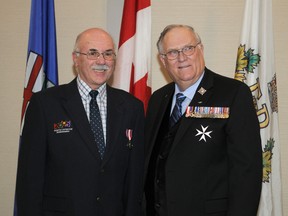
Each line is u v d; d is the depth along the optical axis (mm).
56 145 1648
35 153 1635
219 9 2547
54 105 1700
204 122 1616
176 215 1585
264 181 2127
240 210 1494
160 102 1919
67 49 2641
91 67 1719
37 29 2244
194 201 1572
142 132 1846
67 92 1765
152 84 2615
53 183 1653
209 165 1585
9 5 2658
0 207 2678
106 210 1657
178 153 1621
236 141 1549
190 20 2568
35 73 2219
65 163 1635
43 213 1646
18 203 1646
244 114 1571
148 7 2328
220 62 2562
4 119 2682
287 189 2535
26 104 2207
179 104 1754
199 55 1728
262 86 2146
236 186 1525
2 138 2688
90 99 1766
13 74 2674
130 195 1739
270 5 2205
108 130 1720
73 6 2627
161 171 1697
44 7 2281
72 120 1676
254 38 2170
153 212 1750
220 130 1589
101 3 2611
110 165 1682
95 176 1638
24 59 2662
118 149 1716
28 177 1616
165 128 1778
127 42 2299
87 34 1757
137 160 1782
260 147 1570
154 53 2605
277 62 2508
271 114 2174
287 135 2525
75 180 1625
